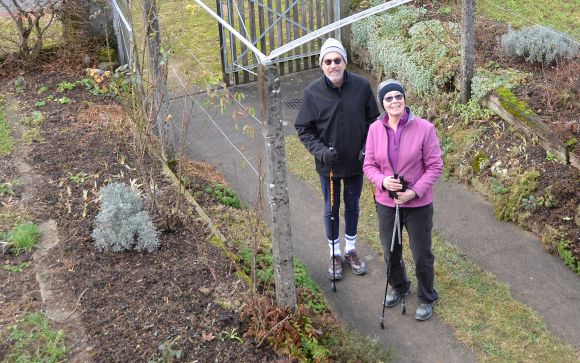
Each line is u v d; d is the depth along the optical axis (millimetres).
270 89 3922
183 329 4355
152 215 5590
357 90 4965
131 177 6230
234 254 5281
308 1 9930
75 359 4113
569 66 6977
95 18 8922
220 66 9266
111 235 5113
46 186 6051
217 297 4652
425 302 4953
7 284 4785
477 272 5492
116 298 4645
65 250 5152
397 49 8273
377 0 9211
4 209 5680
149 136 5969
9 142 6863
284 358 4168
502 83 7070
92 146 6785
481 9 9258
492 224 6117
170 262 5070
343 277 5508
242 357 4164
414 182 4578
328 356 4438
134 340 4262
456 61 7613
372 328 4949
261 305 4465
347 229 5422
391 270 4938
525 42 7391
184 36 10242
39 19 9297
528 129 6531
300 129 5156
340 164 5094
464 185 6711
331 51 4754
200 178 6613
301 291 5059
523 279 5398
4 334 4262
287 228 4305
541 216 5895
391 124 4539
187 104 8406
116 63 8922
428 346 4758
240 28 8930
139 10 9242
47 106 7730
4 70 8656
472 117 7121
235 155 7371
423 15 8883
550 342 4742
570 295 5199
